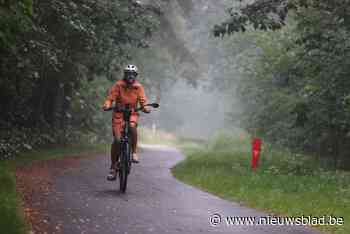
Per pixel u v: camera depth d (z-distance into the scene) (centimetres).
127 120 1513
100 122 4897
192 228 1088
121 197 1427
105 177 1900
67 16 2323
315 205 1443
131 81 1500
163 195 1533
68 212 1159
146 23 3158
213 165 2692
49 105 3609
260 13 2611
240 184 1862
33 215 1088
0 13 1447
